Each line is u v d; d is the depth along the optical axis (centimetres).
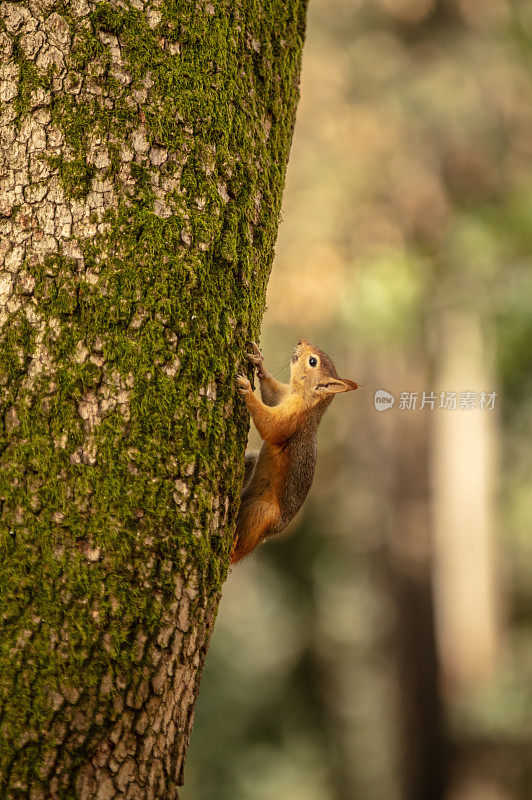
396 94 2564
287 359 1005
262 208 657
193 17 606
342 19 2658
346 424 3006
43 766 536
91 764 546
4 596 542
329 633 3219
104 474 559
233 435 624
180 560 577
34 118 565
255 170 644
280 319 2650
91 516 554
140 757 562
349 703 3188
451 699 2836
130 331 572
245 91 639
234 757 2942
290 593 3169
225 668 3044
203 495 593
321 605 3194
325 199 2633
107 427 562
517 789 2647
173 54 598
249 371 655
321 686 3178
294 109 713
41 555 546
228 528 627
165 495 573
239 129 629
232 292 625
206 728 2933
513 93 2556
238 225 625
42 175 564
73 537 550
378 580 2978
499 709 2556
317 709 3144
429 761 2761
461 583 2861
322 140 2653
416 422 2823
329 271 2567
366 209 2678
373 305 2327
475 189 2703
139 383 571
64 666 542
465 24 2592
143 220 578
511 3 2481
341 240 2680
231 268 621
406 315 2345
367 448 2966
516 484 2856
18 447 552
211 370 605
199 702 2939
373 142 2622
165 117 589
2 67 565
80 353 562
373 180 2662
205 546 596
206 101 606
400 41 2623
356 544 3136
